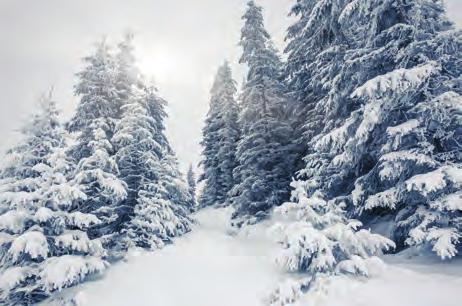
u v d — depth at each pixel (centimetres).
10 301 1163
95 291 1164
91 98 1862
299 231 854
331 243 841
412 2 1040
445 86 934
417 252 977
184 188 2009
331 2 1449
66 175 1559
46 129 1382
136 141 1850
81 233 1255
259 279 1030
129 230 1627
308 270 884
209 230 2294
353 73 1266
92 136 1777
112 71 1947
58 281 1070
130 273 1330
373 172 1146
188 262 1464
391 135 955
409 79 901
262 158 2100
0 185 1286
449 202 822
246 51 2330
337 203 1325
